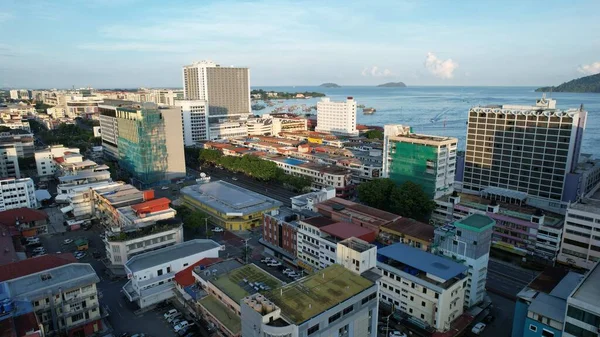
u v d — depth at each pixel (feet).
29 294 334.85
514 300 414.00
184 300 400.88
